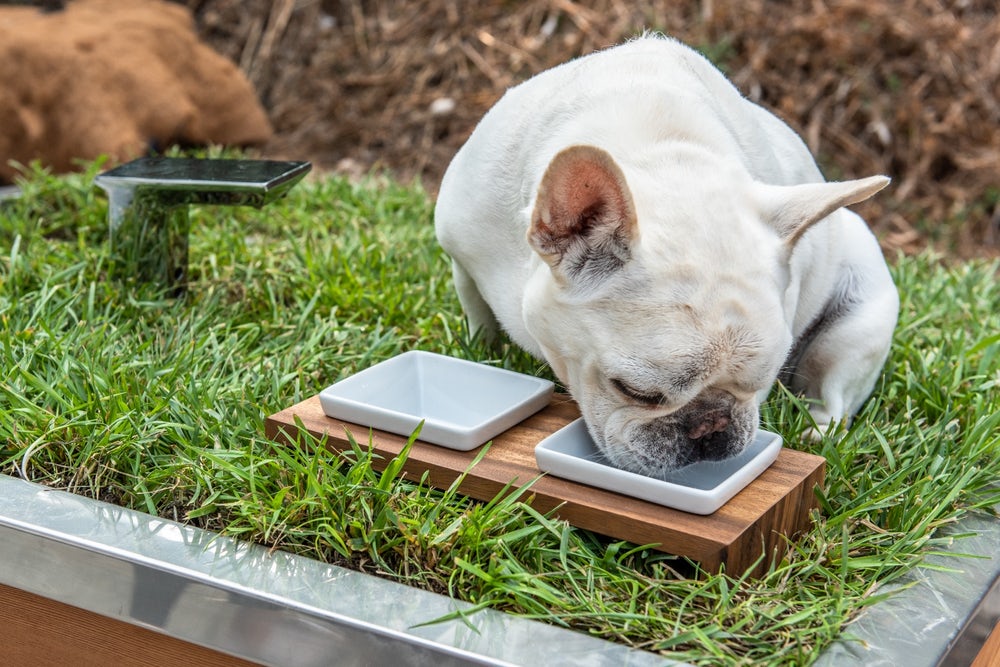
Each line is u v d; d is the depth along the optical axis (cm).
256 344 173
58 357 160
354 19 378
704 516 134
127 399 153
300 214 215
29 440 147
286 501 139
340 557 136
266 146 352
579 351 139
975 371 174
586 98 149
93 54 278
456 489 140
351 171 338
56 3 309
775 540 138
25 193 212
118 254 184
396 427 144
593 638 127
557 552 135
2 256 190
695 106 149
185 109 285
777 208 139
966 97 322
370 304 182
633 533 134
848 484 147
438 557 135
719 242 135
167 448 149
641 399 136
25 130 272
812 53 329
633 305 134
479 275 157
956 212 309
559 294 138
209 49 309
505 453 143
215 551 135
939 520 142
